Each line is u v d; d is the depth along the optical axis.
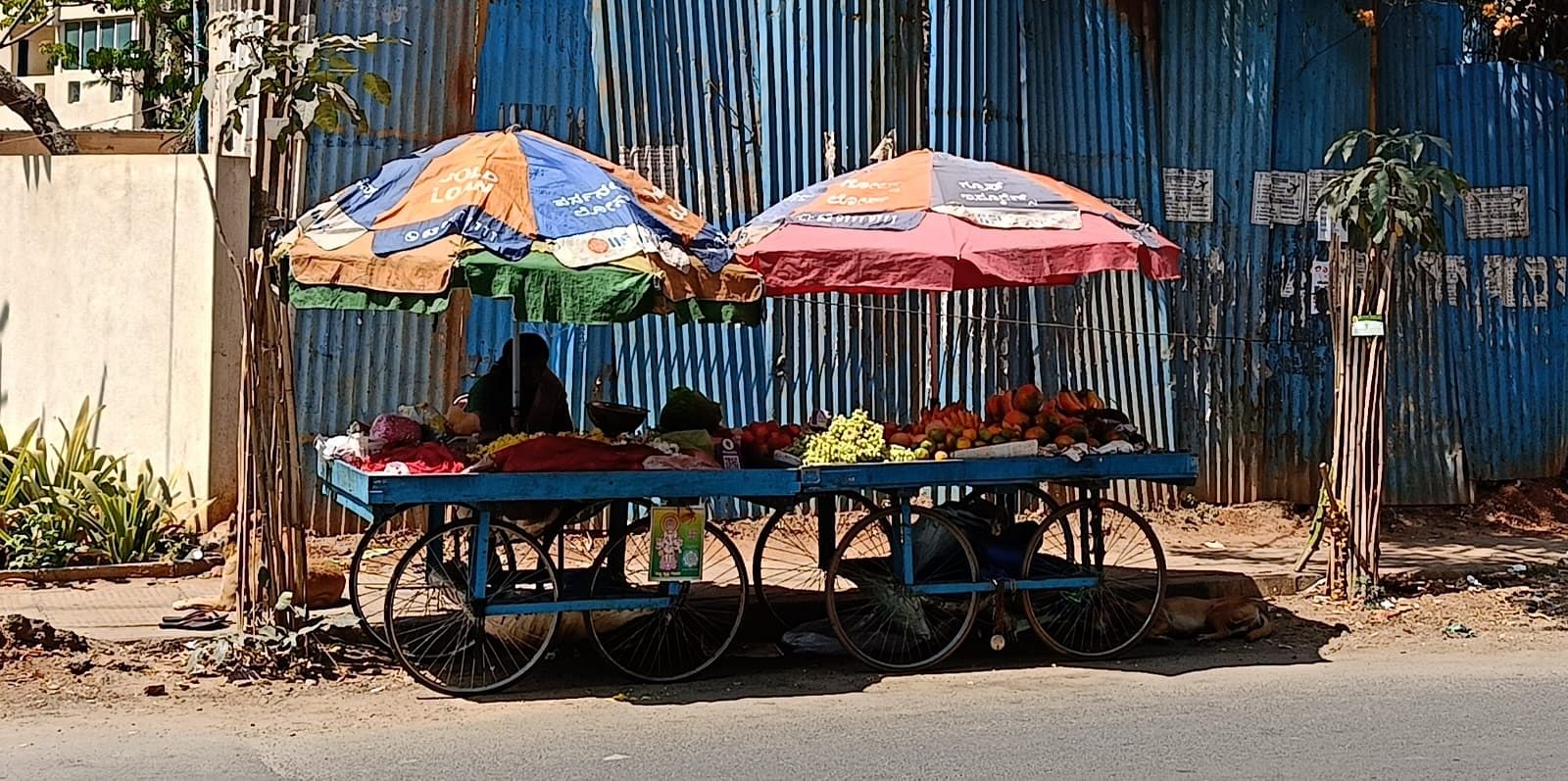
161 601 8.97
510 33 11.14
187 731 6.66
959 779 6.09
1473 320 13.34
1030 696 7.73
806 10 11.74
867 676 8.23
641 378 11.37
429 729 6.86
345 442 8.13
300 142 10.61
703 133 11.51
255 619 7.95
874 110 11.89
